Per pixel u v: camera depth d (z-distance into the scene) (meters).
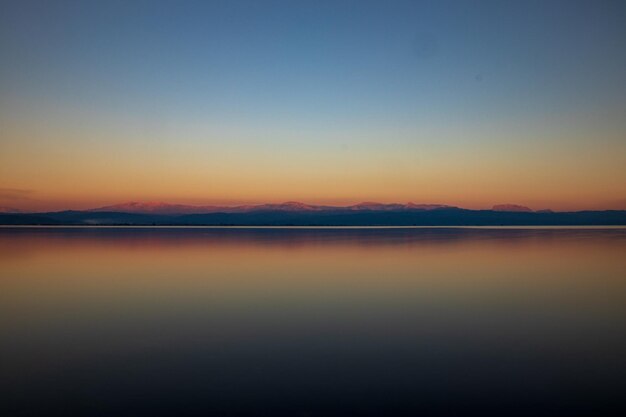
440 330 9.23
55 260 22.61
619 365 7.10
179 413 5.47
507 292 13.62
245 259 23.33
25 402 5.77
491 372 6.79
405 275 17.22
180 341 8.42
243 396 5.94
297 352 7.76
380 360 7.36
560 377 6.59
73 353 7.71
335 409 5.57
